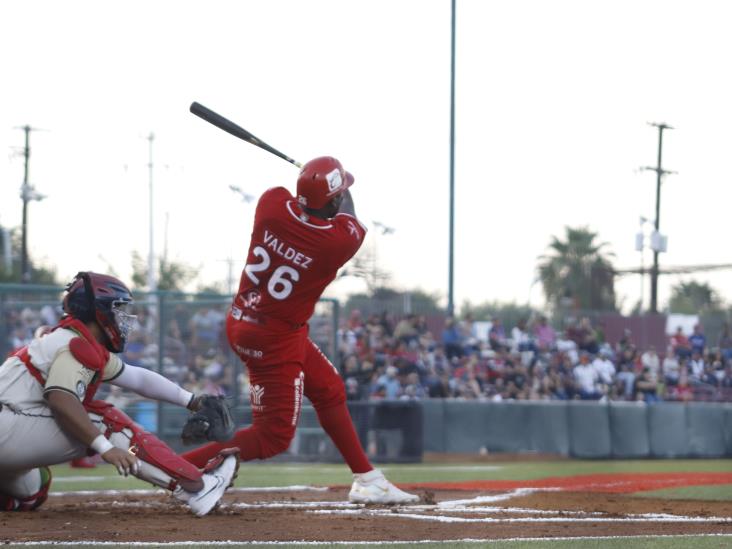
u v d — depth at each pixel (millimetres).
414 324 45062
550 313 51438
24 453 13125
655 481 23766
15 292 33281
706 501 17406
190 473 13461
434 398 41344
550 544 10945
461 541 11133
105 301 13352
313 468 30438
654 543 11133
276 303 14859
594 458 41125
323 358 16172
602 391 47406
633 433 42062
